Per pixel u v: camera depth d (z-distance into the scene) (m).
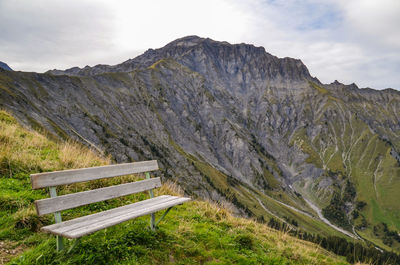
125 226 6.41
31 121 117.25
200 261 5.94
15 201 6.61
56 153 11.24
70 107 185.88
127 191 6.32
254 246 7.65
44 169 9.19
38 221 5.93
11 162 8.76
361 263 9.77
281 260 7.37
